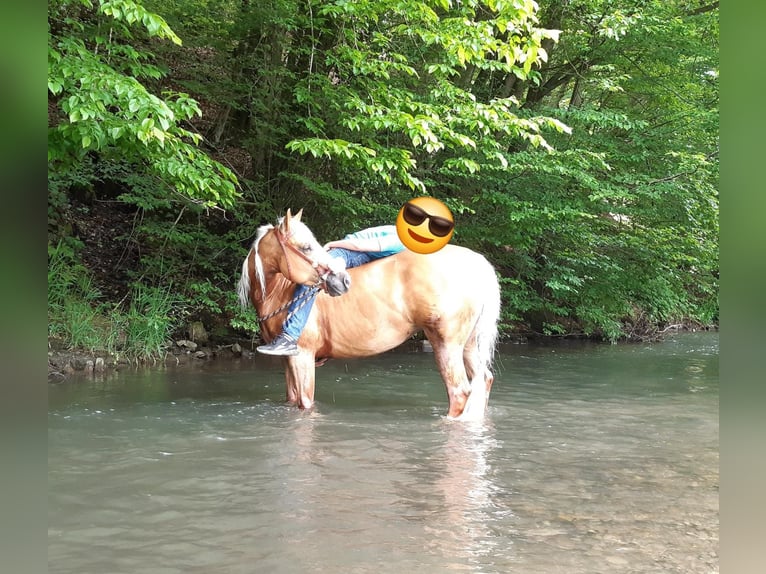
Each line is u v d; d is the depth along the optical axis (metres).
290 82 11.62
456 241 13.69
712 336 16.67
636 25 13.52
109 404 6.73
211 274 12.04
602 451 5.25
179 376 8.68
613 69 14.79
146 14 5.50
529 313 15.69
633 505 3.99
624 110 15.36
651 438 5.71
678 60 14.19
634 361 11.37
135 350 9.98
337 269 6.16
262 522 3.61
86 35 7.28
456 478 4.45
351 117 8.94
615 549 3.33
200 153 6.96
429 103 10.19
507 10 7.87
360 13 9.36
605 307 15.38
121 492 4.06
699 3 15.06
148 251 11.86
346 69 10.45
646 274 15.09
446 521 3.67
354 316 6.45
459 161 9.81
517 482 4.41
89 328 9.66
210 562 3.11
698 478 4.55
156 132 5.56
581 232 13.73
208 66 12.22
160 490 4.11
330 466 4.66
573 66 14.81
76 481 4.26
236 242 11.81
